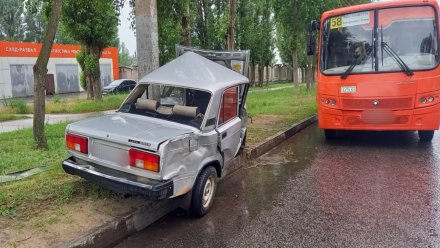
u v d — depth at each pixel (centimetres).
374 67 761
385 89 744
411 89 730
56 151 684
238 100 555
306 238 392
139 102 496
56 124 1127
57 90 3525
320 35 841
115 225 383
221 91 484
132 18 1070
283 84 4212
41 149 697
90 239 354
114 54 4075
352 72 772
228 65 698
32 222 380
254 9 2902
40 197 443
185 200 436
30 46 3244
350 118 783
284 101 1720
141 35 690
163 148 369
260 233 405
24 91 3216
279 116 1212
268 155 767
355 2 2202
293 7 1902
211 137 447
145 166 373
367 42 779
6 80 3062
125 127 423
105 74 3972
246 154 710
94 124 438
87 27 1803
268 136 869
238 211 468
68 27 1803
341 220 436
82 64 2192
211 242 385
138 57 698
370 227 415
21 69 3180
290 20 1939
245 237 396
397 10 769
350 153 766
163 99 502
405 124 745
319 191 539
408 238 387
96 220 389
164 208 454
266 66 3819
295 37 2052
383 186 554
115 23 1878
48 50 681
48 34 668
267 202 498
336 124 802
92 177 408
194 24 2105
